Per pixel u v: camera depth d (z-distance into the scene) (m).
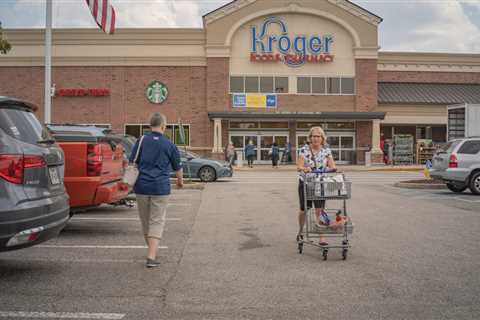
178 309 4.76
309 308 4.80
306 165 7.30
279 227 9.51
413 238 8.35
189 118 33.88
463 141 15.38
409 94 36.47
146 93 33.75
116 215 10.95
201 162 20.88
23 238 5.22
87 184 8.12
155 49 33.75
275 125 34.50
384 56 37.56
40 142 5.70
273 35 34.16
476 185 15.14
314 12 34.00
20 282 5.66
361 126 34.62
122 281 5.73
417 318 4.54
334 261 6.73
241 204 13.09
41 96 33.47
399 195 15.36
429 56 37.88
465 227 9.45
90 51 33.53
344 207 7.02
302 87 34.38
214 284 5.62
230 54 33.97
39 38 33.38
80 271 6.17
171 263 6.61
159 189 6.44
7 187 5.14
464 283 5.66
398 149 33.81
